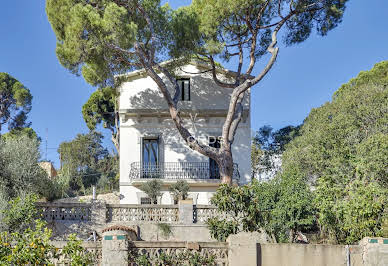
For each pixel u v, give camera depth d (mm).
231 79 27188
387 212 14102
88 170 45344
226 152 22547
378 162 18719
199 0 24109
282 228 16547
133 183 25469
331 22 24578
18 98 44000
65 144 48156
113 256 10469
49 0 21781
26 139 20250
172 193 25109
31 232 10242
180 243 10922
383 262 10992
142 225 18344
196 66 27188
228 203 13266
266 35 25656
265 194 17078
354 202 13961
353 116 28844
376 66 39156
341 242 14664
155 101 26625
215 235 13117
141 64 22734
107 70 22625
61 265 10578
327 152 26125
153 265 10664
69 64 21578
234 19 23172
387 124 27594
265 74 22688
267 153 37438
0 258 9672
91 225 18312
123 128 26359
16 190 18250
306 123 35062
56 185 21094
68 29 20625
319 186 15688
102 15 21656
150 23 22031
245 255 10867
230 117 22750
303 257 11094
